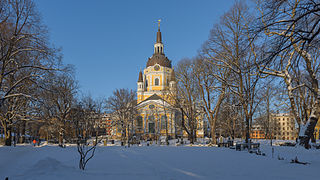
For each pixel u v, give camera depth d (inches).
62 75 953.5
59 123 1438.2
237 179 320.5
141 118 3051.2
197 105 1577.3
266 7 343.6
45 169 355.3
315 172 374.0
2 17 816.3
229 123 1872.5
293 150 703.1
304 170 392.5
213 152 751.1
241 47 380.5
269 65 386.6
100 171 370.6
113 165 441.7
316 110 739.4
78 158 557.0
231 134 1873.8
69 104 1385.3
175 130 2785.4
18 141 1774.1
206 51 1095.6
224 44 1036.5
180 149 911.0
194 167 422.0
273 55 350.6
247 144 832.9
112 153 718.5
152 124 3029.0
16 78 962.7
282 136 4025.6
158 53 3804.1
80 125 1563.7
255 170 391.5
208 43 1091.3
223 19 995.9
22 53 900.0
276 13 342.0
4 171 345.7
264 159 544.1
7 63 827.4
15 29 847.1
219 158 569.0
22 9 861.8
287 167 424.5
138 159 546.0
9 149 685.3
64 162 472.7
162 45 3875.5
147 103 3048.7
